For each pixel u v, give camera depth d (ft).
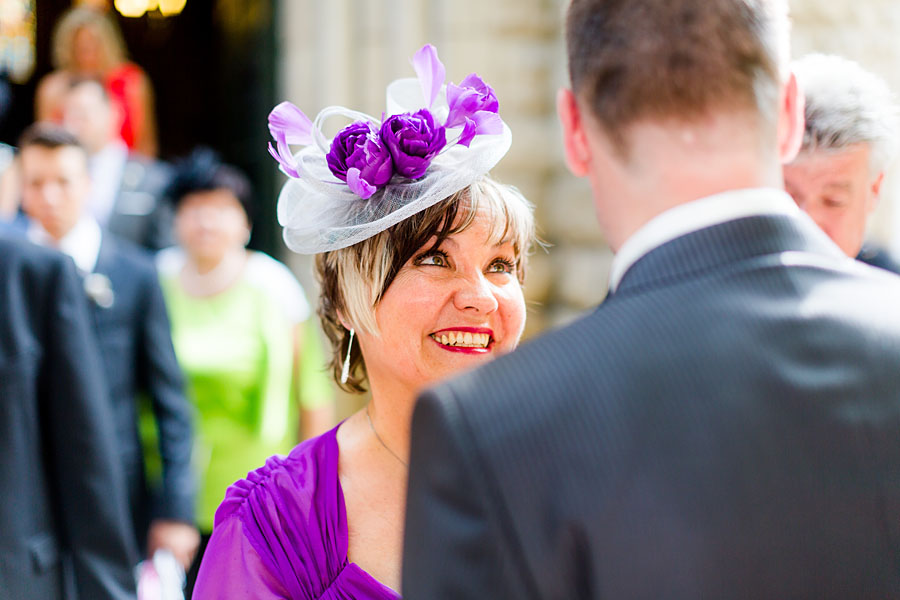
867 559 2.79
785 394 2.84
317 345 10.44
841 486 2.79
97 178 12.60
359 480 4.80
